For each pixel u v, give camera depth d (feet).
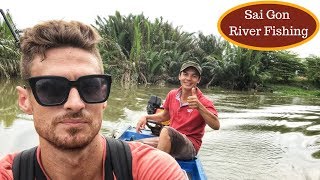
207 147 19.71
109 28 83.51
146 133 15.49
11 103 29.40
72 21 3.31
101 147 3.34
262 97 60.85
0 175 3.32
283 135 24.63
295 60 92.07
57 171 3.24
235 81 81.66
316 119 33.71
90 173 3.31
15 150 16.24
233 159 17.63
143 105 34.24
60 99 3.01
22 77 3.29
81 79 3.06
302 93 79.46
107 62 67.77
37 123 3.11
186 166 11.29
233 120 29.73
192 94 11.51
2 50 51.39
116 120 24.88
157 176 3.38
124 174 3.38
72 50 3.17
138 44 73.51
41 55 3.12
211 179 14.78
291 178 15.30
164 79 77.30
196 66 12.32
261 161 17.57
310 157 18.94
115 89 53.26
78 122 3.02
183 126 12.33
